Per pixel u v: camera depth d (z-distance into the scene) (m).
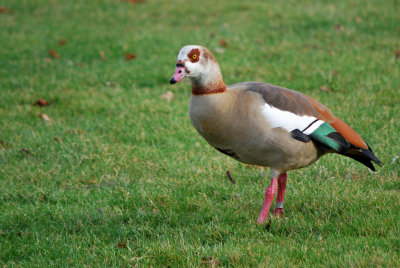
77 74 17.77
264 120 7.93
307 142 8.26
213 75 7.98
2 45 20.94
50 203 10.18
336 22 21.20
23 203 10.27
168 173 11.12
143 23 23.17
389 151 11.00
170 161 11.64
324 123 8.40
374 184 9.76
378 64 16.58
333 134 8.41
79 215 9.39
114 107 14.88
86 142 12.74
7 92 16.23
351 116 12.93
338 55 17.84
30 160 11.93
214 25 22.27
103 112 14.70
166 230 8.61
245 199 9.67
